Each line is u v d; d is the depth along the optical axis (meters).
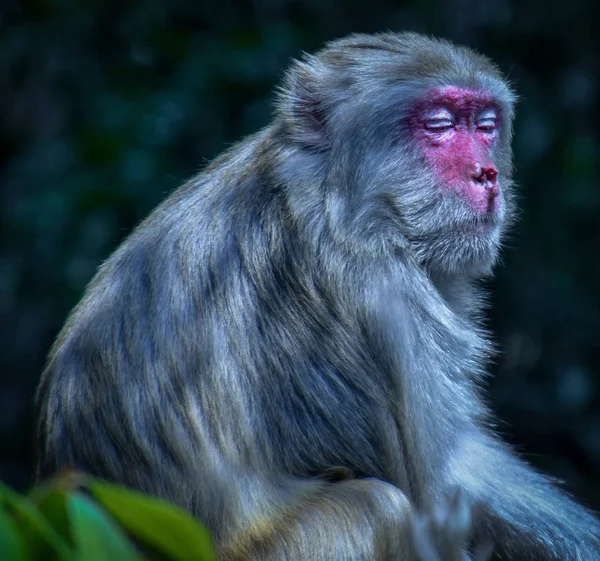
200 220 10.55
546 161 22.84
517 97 12.02
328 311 10.37
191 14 23.47
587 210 22.75
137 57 22.84
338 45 11.45
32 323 22.48
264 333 10.25
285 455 10.23
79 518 5.06
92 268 21.47
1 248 22.03
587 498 22.52
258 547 9.87
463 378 10.66
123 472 9.98
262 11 23.67
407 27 23.23
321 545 9.72
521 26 23.59
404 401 10.21
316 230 10.45
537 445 23.08
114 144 21.58
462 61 11.15
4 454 23.00
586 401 22.67
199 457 9.89
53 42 23.06
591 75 23.70
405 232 10.79
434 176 10.81
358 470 10.37
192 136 21.94
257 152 11.04
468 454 10.44
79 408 10.20
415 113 10.81
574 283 22.80
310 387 10.29
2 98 23.30
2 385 22.89
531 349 22.83
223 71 21.91
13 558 5.11
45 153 22.25
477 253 10.95
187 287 10.21
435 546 8.85
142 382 10.01
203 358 10.03
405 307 10.47
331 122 10.70
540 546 10.41
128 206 21.39
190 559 5.44
